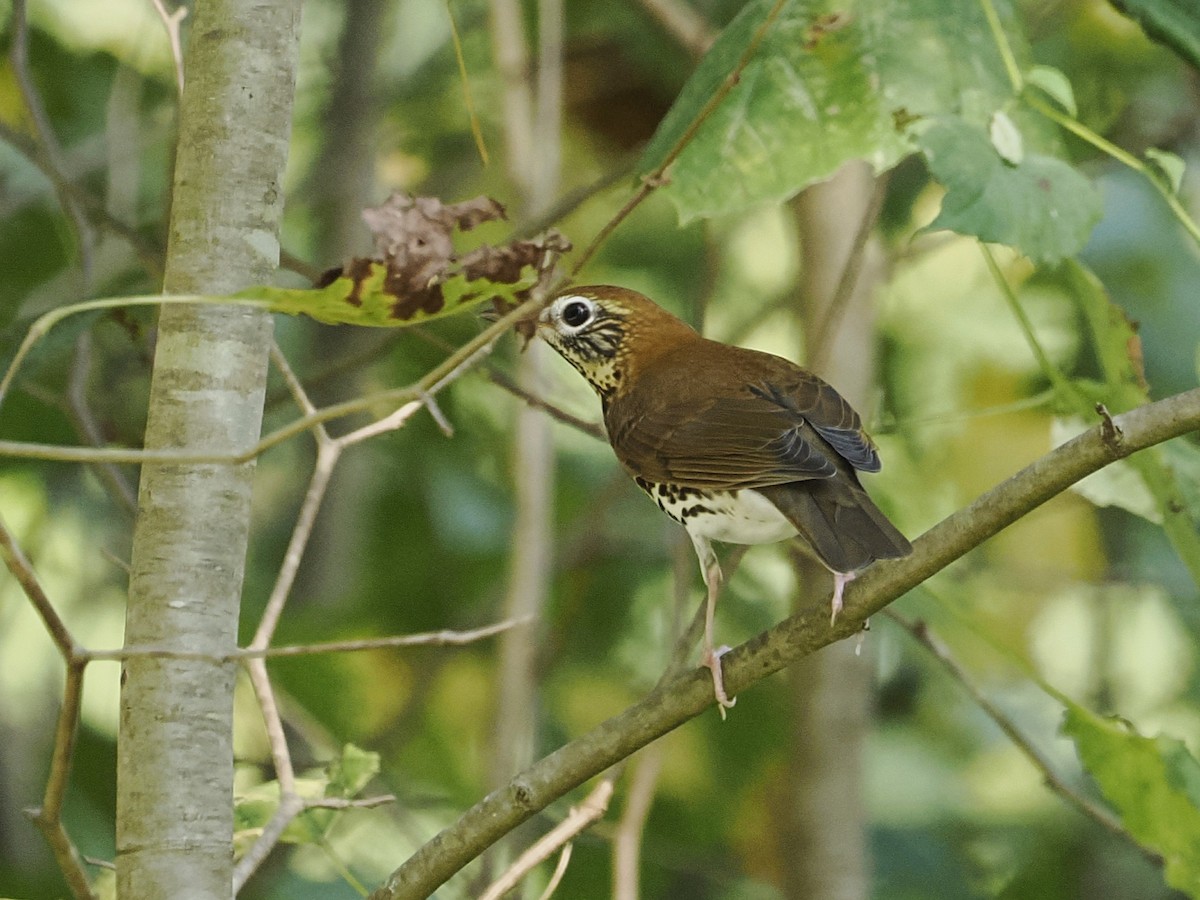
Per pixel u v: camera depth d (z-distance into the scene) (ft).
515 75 38.52
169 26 23.86
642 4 38.60
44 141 33.86
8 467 42.91
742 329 39.81
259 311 20.90
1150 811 27.76
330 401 44.19
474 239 45.57
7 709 44.16
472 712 43.52
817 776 34.99
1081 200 24.32
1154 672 49.67
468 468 46.47
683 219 25.71
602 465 47.91
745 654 21.48
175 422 20.51
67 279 41.98
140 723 20.13
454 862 21.47
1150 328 44.32
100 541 46.03
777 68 26.21
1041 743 48.78
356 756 26.21
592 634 45.83
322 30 49.98
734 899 43.01
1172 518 27.58
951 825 47.93
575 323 30.96
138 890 19.76
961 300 47.21
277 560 45.09
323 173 44.78
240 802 26.05
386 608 44.65
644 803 30.71
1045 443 45.96
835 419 27.27
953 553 20.70
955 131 24.47
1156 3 27.22
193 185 20.85
